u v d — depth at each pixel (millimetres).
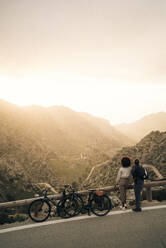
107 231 5301
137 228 5418
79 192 6625
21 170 148875
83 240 4887
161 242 4691
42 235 5211
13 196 108625
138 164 6809
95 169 160750
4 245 4781
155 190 8633
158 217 6070
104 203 6500
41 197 6500
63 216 6387
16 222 6188
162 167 86688
